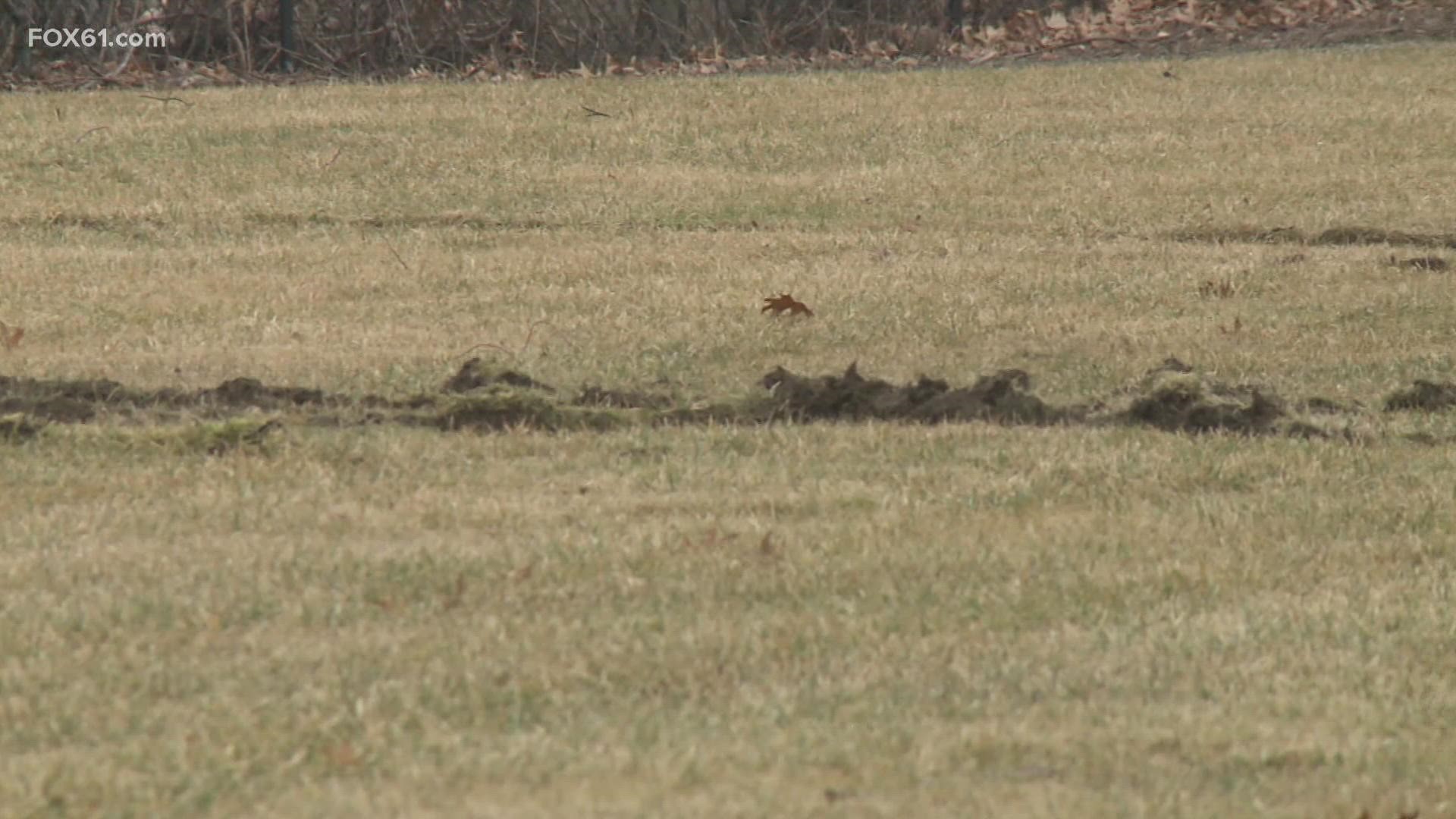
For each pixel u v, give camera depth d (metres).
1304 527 27.25
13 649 21.67
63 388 33.56
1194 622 23.56
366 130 59.44
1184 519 27.47
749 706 20.70
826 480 29.00
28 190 52.66
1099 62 70.88
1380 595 24.58
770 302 39.62
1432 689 21.92
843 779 18.95
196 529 26.28
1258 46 73.12
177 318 39.59
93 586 23.80
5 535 25.81
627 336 38.16
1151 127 59.81
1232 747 20.12
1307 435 32.19
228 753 19.02
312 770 18.83
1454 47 71.31
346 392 33.88
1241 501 28.38
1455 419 33.19
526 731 19.92
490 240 48.19
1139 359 36.59
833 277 43.22
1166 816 18.44
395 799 18.17
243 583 23.97
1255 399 33.12
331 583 24.02
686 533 26.25
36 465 29.12
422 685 20.92
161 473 28.84
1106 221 49.81
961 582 24.73
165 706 20.28
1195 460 30.05
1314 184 52.94
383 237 48.50
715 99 63.50
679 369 35.84
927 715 20.66
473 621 22.88
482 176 54.69
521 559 25.05
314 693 20.56
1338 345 37.66
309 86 67.75
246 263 45.34
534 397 32.91
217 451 30.19
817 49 73.88
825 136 59.09
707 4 73.62
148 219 50.25
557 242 47.97
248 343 37.53
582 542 25.81
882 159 56.72
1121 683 21.69
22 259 45.44
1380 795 19.22
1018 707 21.00
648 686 21.20
